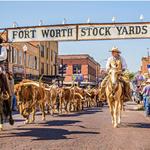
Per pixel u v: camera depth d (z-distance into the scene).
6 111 14.70
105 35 24.03
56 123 17.86
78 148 10.73
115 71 15.86
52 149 10.48
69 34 24.39
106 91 16.28
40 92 18.58
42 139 12.23
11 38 25.16
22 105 17.52
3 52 14.04
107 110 32.53
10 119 15.08
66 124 17.34
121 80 16.17
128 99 16.81
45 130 14.67
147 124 17.80
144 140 12.48
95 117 22.38
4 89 13.69
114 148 10.86
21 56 50.34
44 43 67.69
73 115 24.55
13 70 45.91
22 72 50.25
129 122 18.78
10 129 14.98
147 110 23.30
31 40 24.92
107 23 24.00
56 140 12.05
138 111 30.11
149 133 14.30
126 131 14.78
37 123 17.81
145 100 24.38
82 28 24.23
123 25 23.84
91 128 15.62
